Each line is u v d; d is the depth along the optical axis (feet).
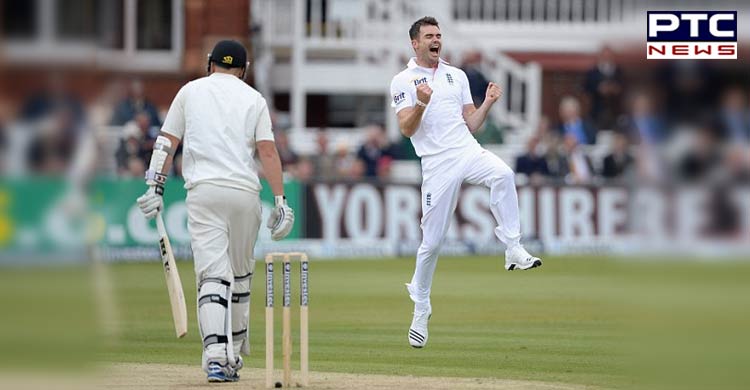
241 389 92.22
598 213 237.66
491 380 101.55
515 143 286.66
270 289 92.63
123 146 232.53
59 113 231.09
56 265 198.08
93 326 133.28
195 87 96.27
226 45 96.89
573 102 264.93
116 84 244.83
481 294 174.81
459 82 107.34
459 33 300.20
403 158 253.85
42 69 237.25
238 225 95.66
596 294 174.40
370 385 96.68
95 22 266.16
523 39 310.65
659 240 237.86
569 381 102.89
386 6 304.91
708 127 258.37
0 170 217.97
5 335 124.06
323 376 102.94
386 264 216.54
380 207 230.48
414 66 106.52
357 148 268.41
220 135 94.94
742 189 239.91
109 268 204.03
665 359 116.88
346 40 302.04
